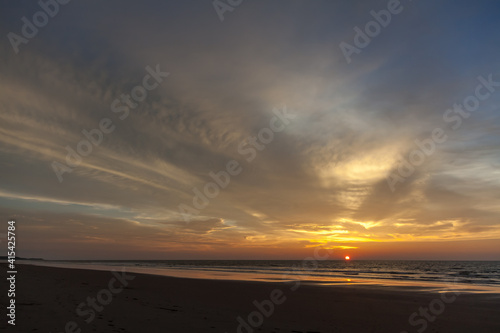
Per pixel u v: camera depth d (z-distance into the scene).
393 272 59.62
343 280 35.62
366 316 12.84
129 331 8.02
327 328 10.38
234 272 50.00
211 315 11.22
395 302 17.06
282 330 9.61
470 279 40.59
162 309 11.65
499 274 53.88
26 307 9.99
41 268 32.72
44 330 7.51
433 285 29.92
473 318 12.88
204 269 61.62
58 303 11.15
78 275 25.69
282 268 74.12
